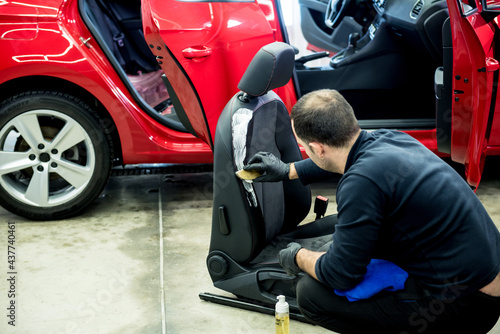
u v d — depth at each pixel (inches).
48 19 109.0
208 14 106.6
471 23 99.4
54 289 91.3
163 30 103.0
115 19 146.9
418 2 133.1
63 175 115.4
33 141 112.7
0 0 107.7
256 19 110.1
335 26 152.4
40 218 116.8
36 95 110.7
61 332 79.8
